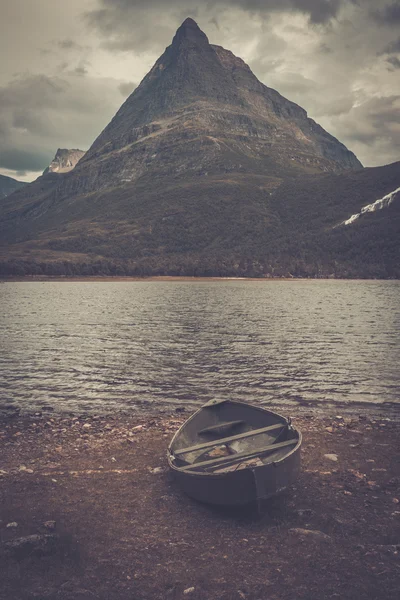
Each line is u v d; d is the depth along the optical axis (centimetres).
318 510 918
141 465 1170
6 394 1958
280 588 691
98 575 726
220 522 888
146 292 11550
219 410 1266
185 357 2752
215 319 4966
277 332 3844
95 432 1439
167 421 1548
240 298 8850
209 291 12000
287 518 892
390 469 1127
